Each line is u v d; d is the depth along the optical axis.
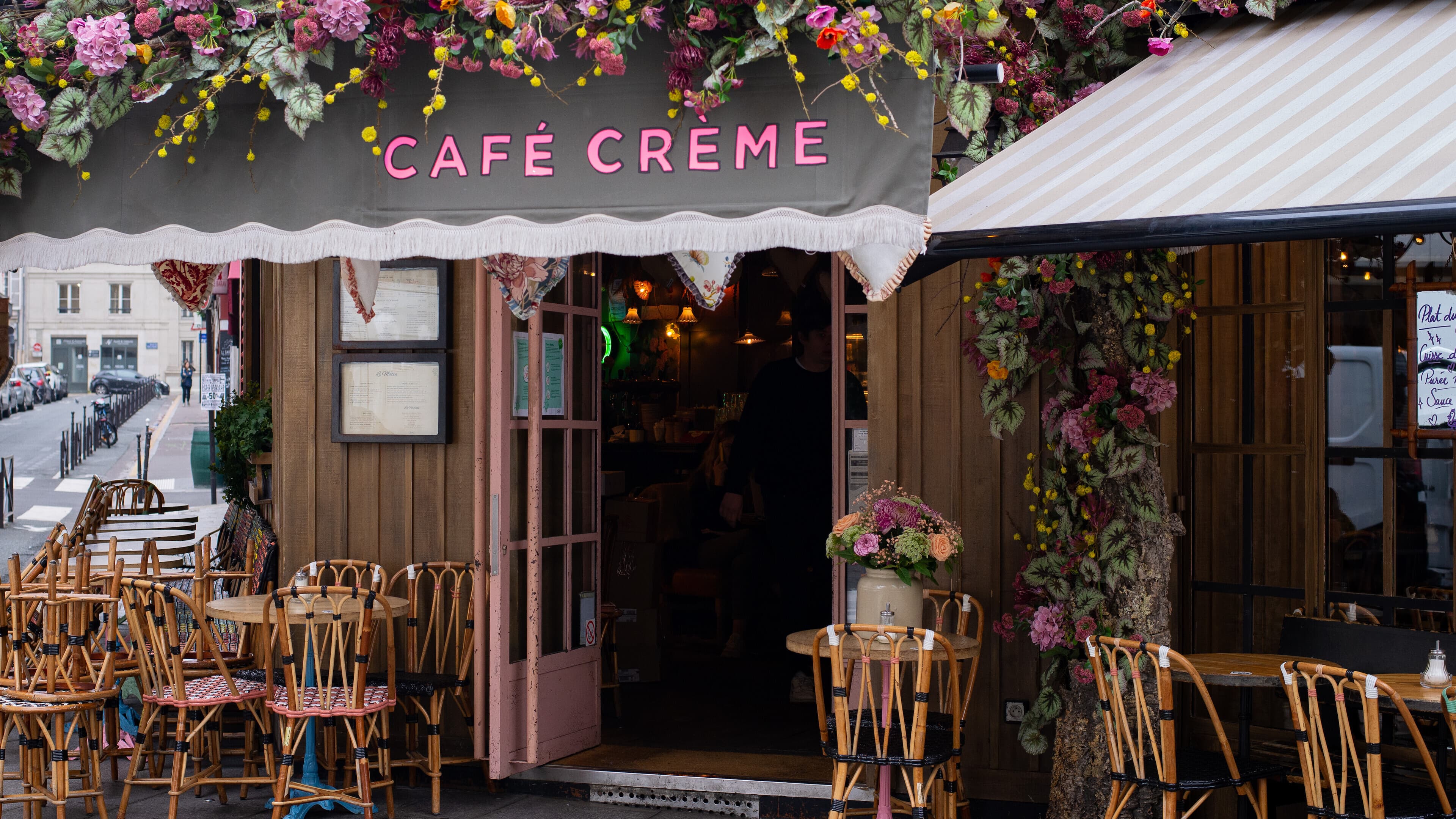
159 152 3.37
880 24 2.97
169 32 3.38
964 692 5.21
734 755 5.88
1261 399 5.10
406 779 5.89
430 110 3.08
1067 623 4.68
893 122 2.95
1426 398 4.65
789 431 7.29
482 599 5.48
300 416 6.04
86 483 22.50
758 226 3.02
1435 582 4.75
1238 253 5.14
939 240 3.67
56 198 3.46
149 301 61.34
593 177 3.13
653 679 7.59
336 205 3.27
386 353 5.91
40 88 3.51
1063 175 3.86
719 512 8.84
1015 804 5.22
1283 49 4.24
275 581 6.10
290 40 3.27
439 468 5.88
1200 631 5.21
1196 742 5.17
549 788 5.66
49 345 60.81
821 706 4.60
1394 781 4.37
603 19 3.10
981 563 5.26
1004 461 5.25
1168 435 5.22
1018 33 4.76
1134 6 4.34
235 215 3.33
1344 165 3.43
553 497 5.83
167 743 6.12
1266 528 5.08
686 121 3.08
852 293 5.60
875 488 5.35
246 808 5.38
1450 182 3.22
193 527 7.42
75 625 5.07
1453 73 3.74
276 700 5.09
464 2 3.13
